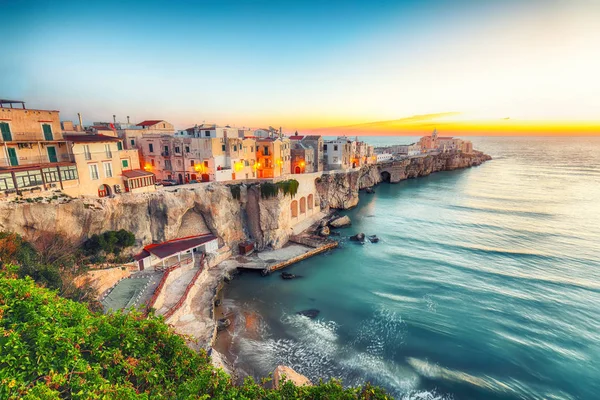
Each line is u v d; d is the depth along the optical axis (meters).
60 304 12.59
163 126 70.69
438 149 189.50
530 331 32.84
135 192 42.31
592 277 44.44
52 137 35.72
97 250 35.72
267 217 53.34
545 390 25.67
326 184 78.19
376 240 60.00
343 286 42.44
